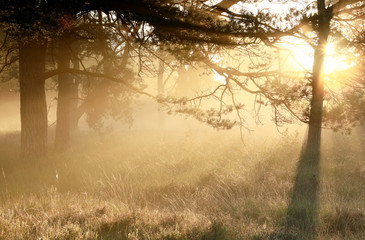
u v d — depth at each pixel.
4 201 7.70
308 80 9.34
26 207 6.52
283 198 7.36
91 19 13.03
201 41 9.13
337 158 11.48
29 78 12.63
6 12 7.69
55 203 6.89
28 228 4.91
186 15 8.58
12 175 10.83
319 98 9.40
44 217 5.52
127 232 4.97
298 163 10.45
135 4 8.21
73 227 4.78
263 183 8.45
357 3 10.68
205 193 8.09
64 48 15.52
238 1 9.34
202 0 9.30
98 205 6.75
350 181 8.72
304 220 5.93
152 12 8.38
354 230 5.48
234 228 5.24
